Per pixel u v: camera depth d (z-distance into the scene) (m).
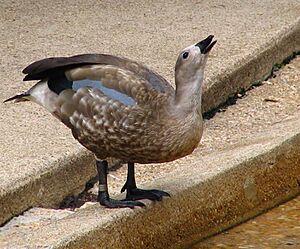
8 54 15.87
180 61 9.72
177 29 17.17
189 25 17.39
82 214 10.22
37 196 11.47
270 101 15.30
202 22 17.58
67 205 11.85
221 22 17.55
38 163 11.68
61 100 10.09
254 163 11.98
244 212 11.83
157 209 10.57
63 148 12.20
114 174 12.52
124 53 15.92
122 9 18.34
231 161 11.80
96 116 9.89
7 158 11.83
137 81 9.83
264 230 11.62
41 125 13.03
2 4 18.53
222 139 13.66
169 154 9.85
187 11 18.23
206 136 13.79
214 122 14.42
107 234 9.96
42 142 12.41
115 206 10.30
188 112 9.73
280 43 16.66
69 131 12.85
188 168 11.69
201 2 18.83
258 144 12.48
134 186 10.63
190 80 9.70
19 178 11.27
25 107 13.66
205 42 9.77
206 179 11.25
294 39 17.14
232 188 11.66
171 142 9.75
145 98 9.73
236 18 17.78
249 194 11.91
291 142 12.61
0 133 12.70
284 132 12.91
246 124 14.35
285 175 12.47
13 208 11.11
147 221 10.46
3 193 10.97
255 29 17.05
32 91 10.37
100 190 10.38
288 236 11.51
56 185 11.73
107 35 16.84
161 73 14.95
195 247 11.08
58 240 9.51
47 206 11.61
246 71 15.59
